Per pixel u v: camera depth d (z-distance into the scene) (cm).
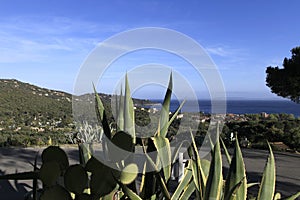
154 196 116
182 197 122
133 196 88
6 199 404
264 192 121
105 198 95
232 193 101
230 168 107
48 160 89
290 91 1347
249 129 1577
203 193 111
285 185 717
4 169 731
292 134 1509
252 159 1092
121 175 84
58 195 82
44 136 1092
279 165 994
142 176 114
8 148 1107
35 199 104
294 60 1301
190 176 124
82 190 84
